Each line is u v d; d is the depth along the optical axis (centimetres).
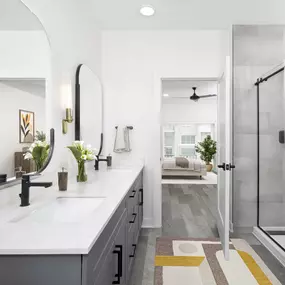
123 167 293
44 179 155
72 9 204
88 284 72
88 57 254
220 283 181
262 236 262
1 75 113
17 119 125
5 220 98
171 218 340
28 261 70
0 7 112
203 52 305
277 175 300
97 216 98
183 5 249
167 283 181
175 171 718
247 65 300
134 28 302
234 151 303
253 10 260
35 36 142
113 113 310
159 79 307
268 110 300
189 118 820
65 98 189
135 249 220
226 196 214
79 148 184
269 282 182
